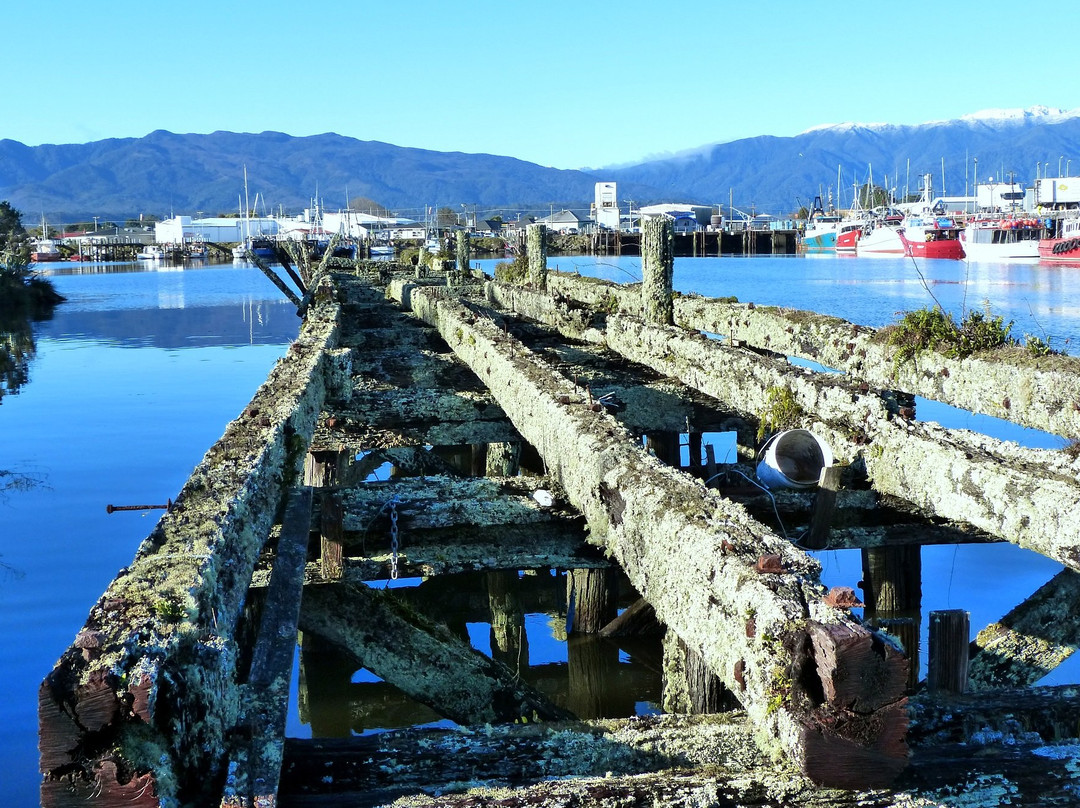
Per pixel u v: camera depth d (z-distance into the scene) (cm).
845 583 895
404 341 1248
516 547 527
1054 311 2445
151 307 4378
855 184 13700
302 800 281
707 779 251
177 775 245
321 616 522
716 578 307
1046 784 272
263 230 13962
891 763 245
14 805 510
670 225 1065
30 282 4784
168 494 1150
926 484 510
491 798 250
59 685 234
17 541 970
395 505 523
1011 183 10894
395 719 708
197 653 270
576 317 1209
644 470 419
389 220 15838
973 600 831
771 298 3136
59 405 1755
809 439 609
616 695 730
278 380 665
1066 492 417
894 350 751
